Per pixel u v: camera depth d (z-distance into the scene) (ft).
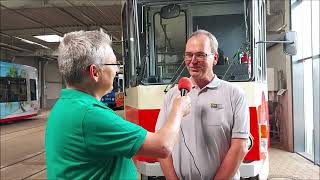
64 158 5.30
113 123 5.27
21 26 67.46
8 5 50.72
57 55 5.79
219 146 7.47
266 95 17.56
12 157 31.55
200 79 7.72
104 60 5.67
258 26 15.30
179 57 15.55
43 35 76.64
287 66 29.99
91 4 49.83
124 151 5.29
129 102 16.44
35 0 50.29
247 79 14.26
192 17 15.70
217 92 7.61
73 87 5.70
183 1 15.62
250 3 14.70
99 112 5.28
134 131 5.38
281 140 33.45
